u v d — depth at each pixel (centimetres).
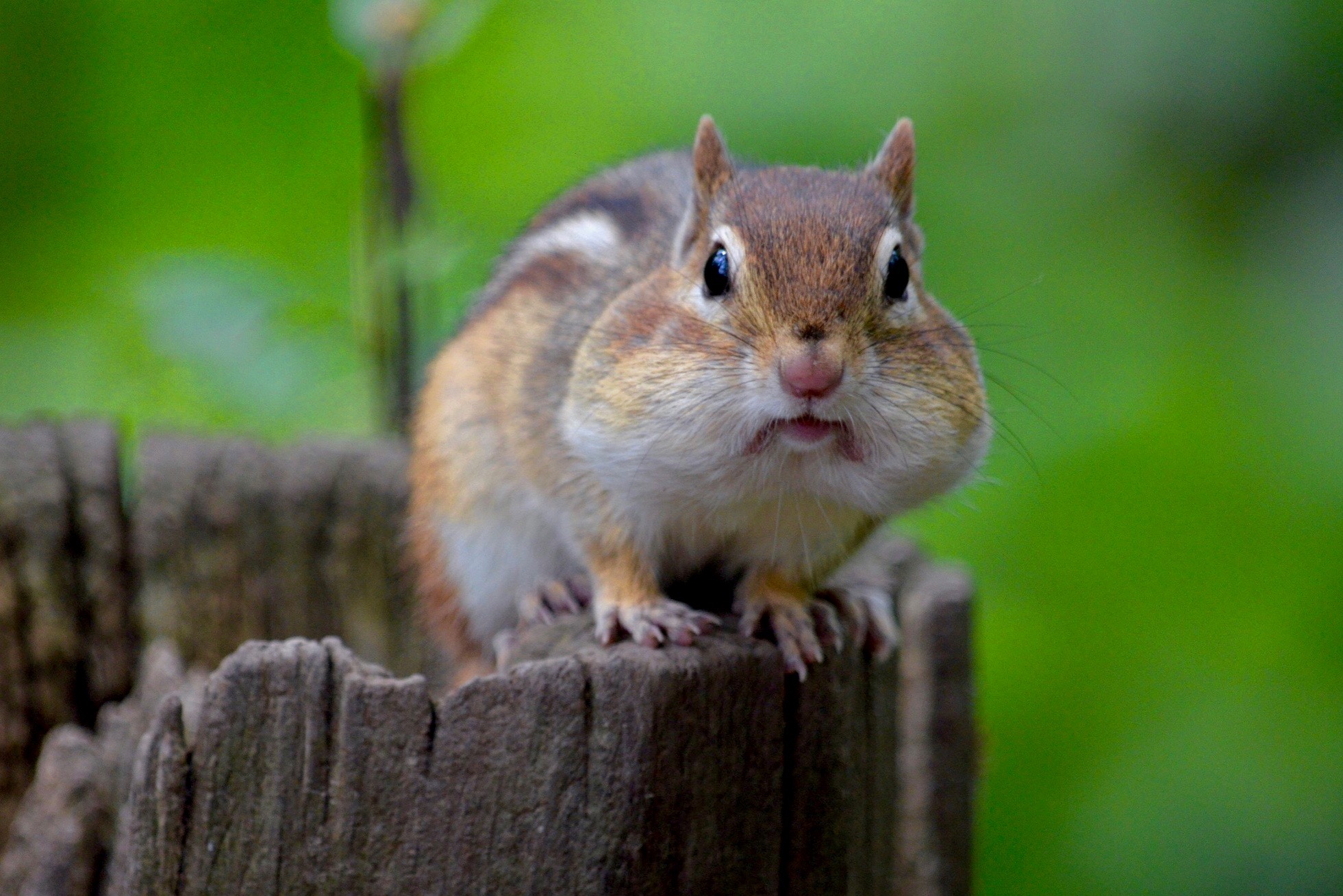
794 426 658
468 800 575
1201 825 1110
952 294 1231
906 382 677
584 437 719
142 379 1087
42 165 1527
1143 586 1191
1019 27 1248
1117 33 1252
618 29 1329
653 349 696
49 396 1217
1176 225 1302
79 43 1478
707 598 807
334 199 1393
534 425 791
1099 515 1191
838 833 661
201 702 577
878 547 850
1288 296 1283
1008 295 1110
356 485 957
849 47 1248
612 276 832
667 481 699
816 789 653
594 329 748
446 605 915
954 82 1258
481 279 1162
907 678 903
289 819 570
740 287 676
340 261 1205
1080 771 1140
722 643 633
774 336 655
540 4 1350
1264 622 1183
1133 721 1153
